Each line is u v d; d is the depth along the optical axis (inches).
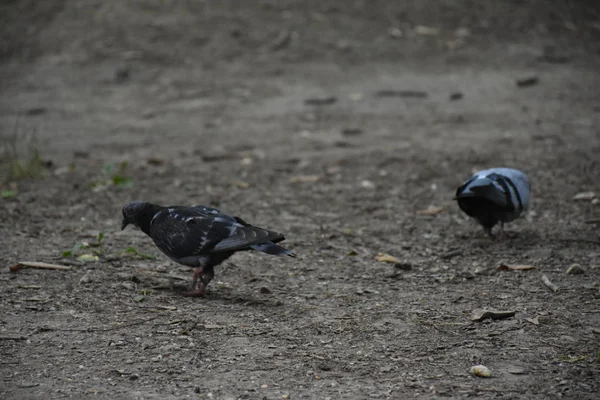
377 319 339.9
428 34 1013.8
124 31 1019.9
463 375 284.4
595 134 696.4
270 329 327.6
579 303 354.6
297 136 733.3
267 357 300.2
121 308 347.6
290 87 885.2
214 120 794.8
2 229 470.0
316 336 321.1
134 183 596.4
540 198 534.6
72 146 716.7
